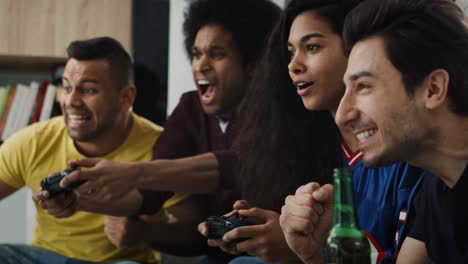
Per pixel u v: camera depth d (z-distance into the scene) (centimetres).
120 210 188
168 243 211
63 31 279
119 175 168
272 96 145
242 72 196
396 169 125
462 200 92
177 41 283
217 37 193
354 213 83
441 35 86
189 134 207
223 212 198
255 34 195
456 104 86
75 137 217
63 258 208
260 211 131
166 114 281
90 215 218
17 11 276
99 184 168
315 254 105
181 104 211
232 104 196
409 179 122
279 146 144
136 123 230
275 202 145
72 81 217
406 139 88
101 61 219
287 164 143
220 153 180
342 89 128
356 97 90
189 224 213
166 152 205
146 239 206
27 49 277
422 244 108
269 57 145
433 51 86
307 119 142
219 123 201
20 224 284
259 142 147
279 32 142
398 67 86
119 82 221
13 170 225
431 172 93
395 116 87
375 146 89
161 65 282
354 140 132
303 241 105
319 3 129
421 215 106
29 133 227
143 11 284
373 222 127
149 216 214
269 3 203
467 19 90
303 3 131
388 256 120
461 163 90
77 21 279
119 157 222
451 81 86
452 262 97
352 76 89
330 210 104
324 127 140
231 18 195
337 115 91
